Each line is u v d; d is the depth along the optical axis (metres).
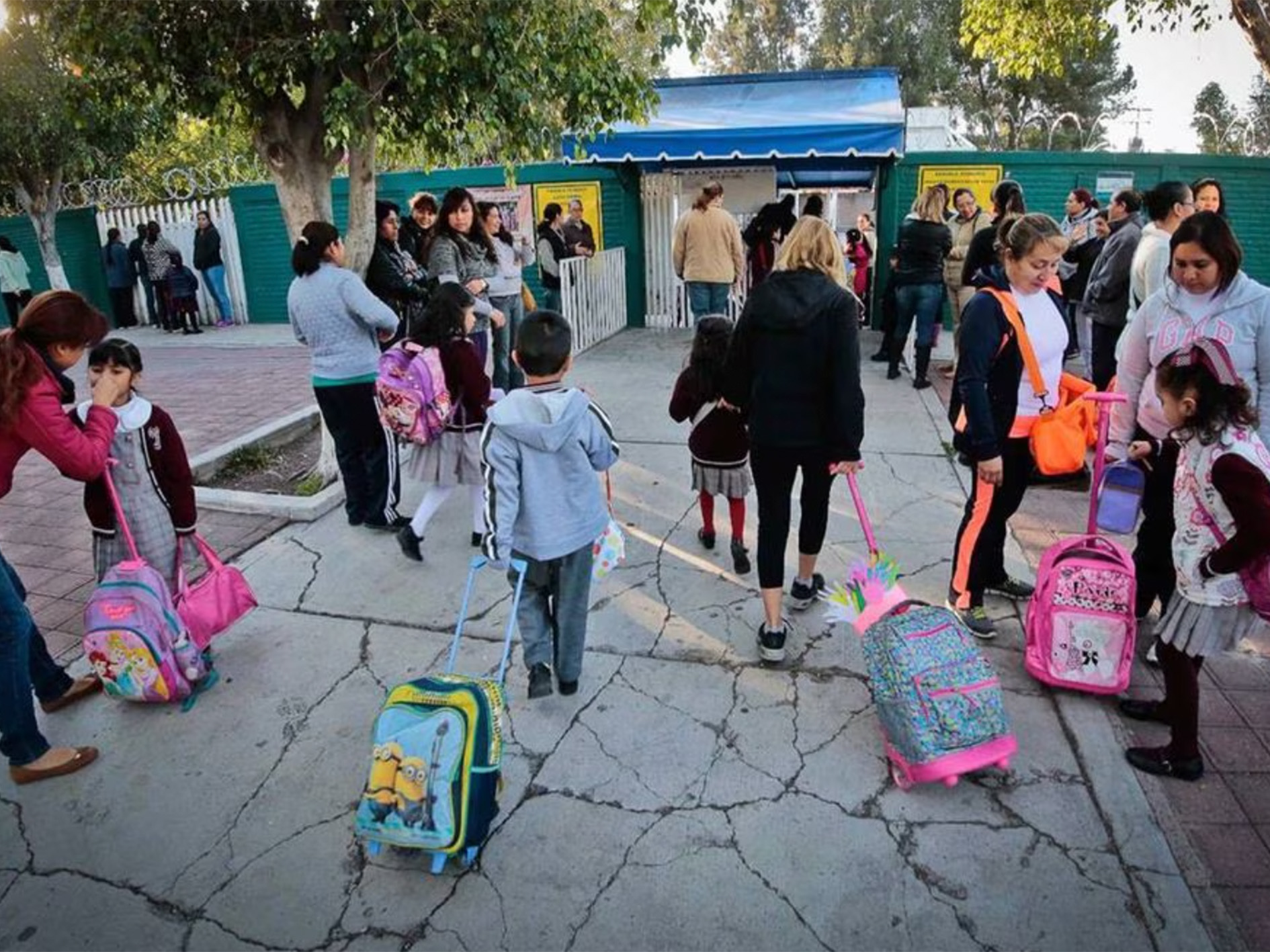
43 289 14.69
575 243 10.10
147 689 3.27
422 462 4.35
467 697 2.53
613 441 3.20
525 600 3.21
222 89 4.93
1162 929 2.29
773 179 10.80
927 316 7.56
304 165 5.32
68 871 2.64
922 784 2.85
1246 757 2.90
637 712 3.27
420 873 2.59
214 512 5.25
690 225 8.52
